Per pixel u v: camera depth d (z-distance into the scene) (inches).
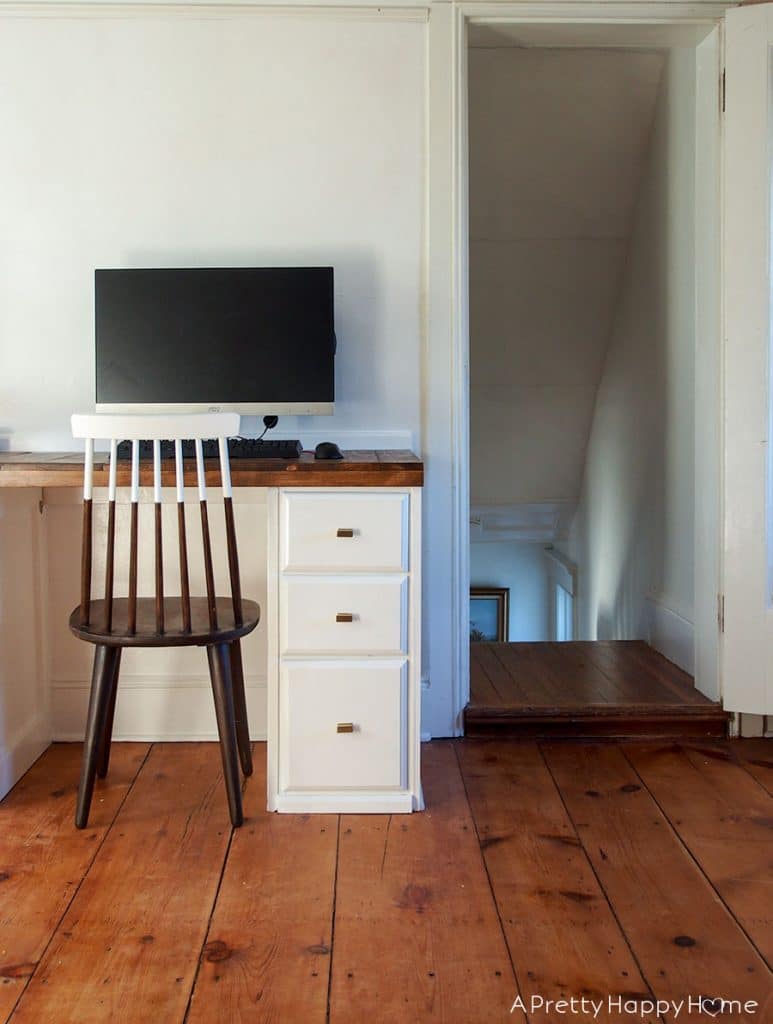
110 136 102.0
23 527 97.3
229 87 102.1
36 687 101.5
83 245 102.7
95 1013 57.2
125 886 73.0
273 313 100.0
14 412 103.6
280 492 85.3
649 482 141.7
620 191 142.9
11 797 90.7
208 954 63.6
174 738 106.3
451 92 102.3
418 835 82.4
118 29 101.0
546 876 74.7
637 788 93.2
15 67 101.0
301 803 87.3
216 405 100.0
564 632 228.7
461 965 62.2
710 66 105.7
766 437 102.7
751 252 101.8
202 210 103.0
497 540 219.6
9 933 66.2
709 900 70.9
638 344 146.8
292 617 85.9
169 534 104.8
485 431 188.5
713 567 109.6
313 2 100.7
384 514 85.4
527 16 102.5
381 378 105.5
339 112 102.7
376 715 86.7
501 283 157.4
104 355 99.4
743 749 104.6
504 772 97.4
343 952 63.7
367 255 104.1
